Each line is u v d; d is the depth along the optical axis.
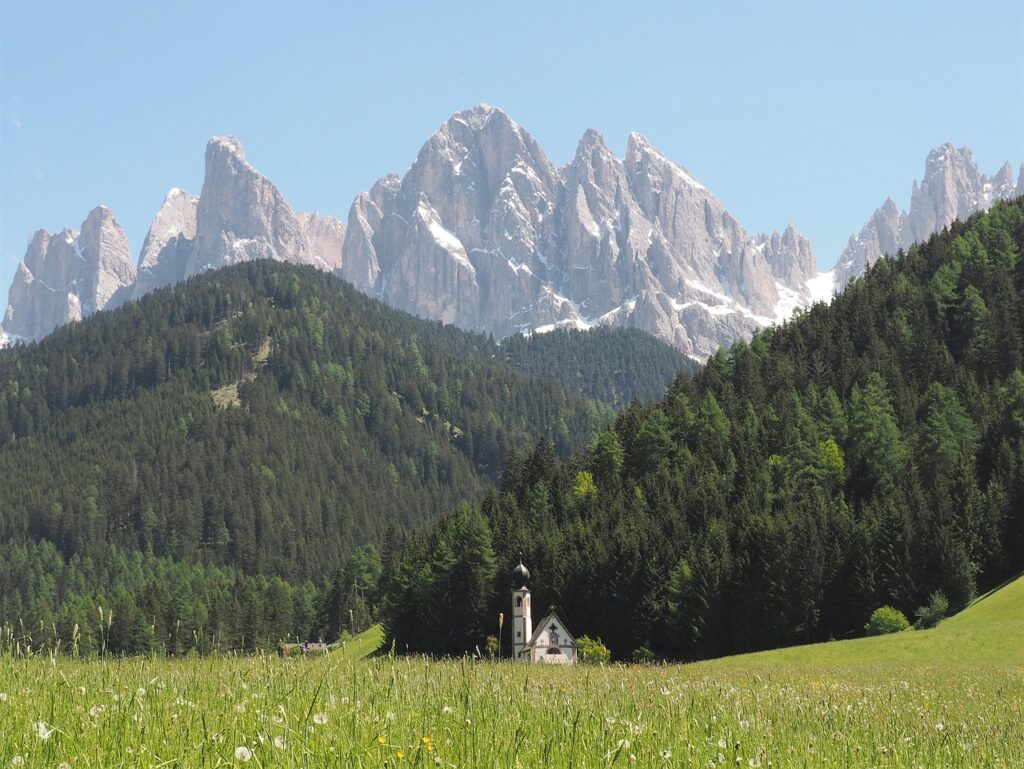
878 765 12.34
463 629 110.25
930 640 69.88
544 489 141.25
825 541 103.06
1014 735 17.33
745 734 13.36
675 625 97.88
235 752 8.24
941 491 109.19
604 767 9.89
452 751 9.84
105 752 8.82
